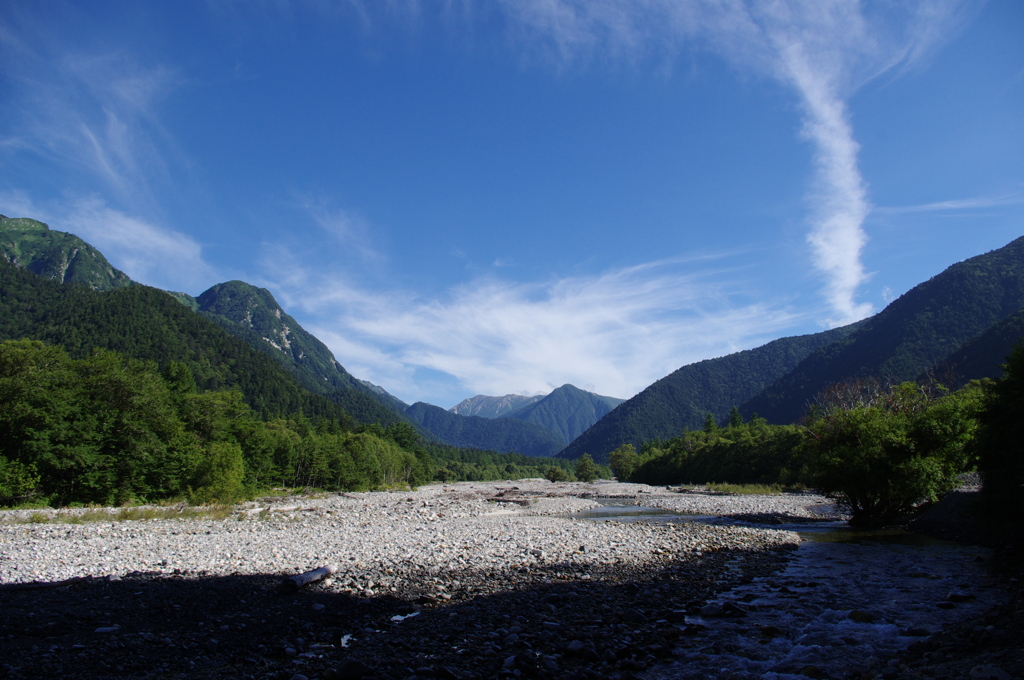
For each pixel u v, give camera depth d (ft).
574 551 71.87
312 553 67.82
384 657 31.60
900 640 35.12
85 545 68.95
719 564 63.46
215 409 214.28
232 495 154.61
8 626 34.86
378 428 465.88
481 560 64.85
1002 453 61.57
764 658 32.14
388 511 144.15
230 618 39.45
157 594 44.78
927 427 96.48
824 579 54.54
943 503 96.43
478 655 32.09
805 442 112.37
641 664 31.01
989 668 24.90
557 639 35.86
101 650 31.37
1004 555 65.26
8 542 69.00
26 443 119.14
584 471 490.49
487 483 478.59
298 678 27.45
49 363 160.97
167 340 640.99
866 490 98.89
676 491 264.31
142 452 139.85
